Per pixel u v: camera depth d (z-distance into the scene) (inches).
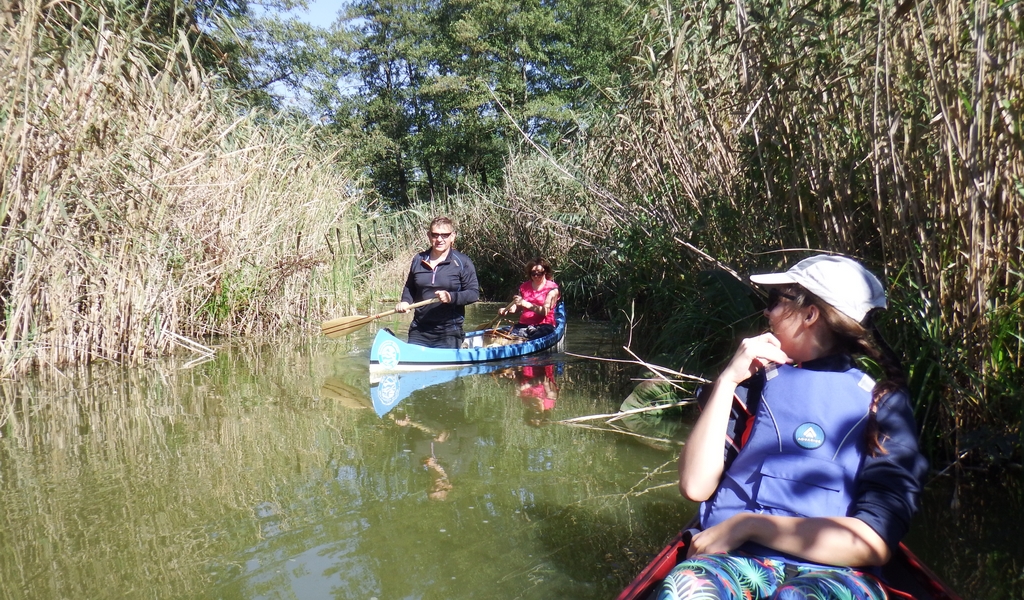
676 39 212.4
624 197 289.6
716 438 85.8
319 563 113.5
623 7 246.5
